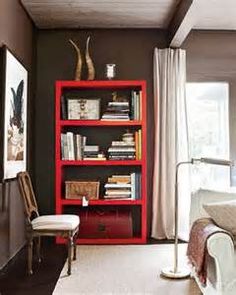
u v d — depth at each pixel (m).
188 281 3.09
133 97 4.55
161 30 4.92
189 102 4.96
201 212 2.96
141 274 3.27
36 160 4.86
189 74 4.95
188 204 4.66
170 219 4.68
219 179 4.89
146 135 4.70
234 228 2.55
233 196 2.98
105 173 4.86
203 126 4.99
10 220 3.70
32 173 4.70
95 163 4.48
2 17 3.39
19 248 4.07
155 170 4.73
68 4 4.14
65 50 4.91
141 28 4.91
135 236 4.60
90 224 4.44
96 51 4.91
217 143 4.99
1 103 3.29
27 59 4.41
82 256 3.86
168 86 4.77
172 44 4.72
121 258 3.78
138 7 4.22
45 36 4.93
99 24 4.78
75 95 4.88
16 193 3.93
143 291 2.88
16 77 3.73
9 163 3.49
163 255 3.88
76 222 3.48
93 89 4.86
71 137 4.50
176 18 4.25
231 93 4.95
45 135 4.88
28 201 3.54
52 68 4.91
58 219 3.41
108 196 4.48
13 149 3.63
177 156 4.71
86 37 4.92
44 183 4.86
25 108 4.15
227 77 4.95
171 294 2.81
